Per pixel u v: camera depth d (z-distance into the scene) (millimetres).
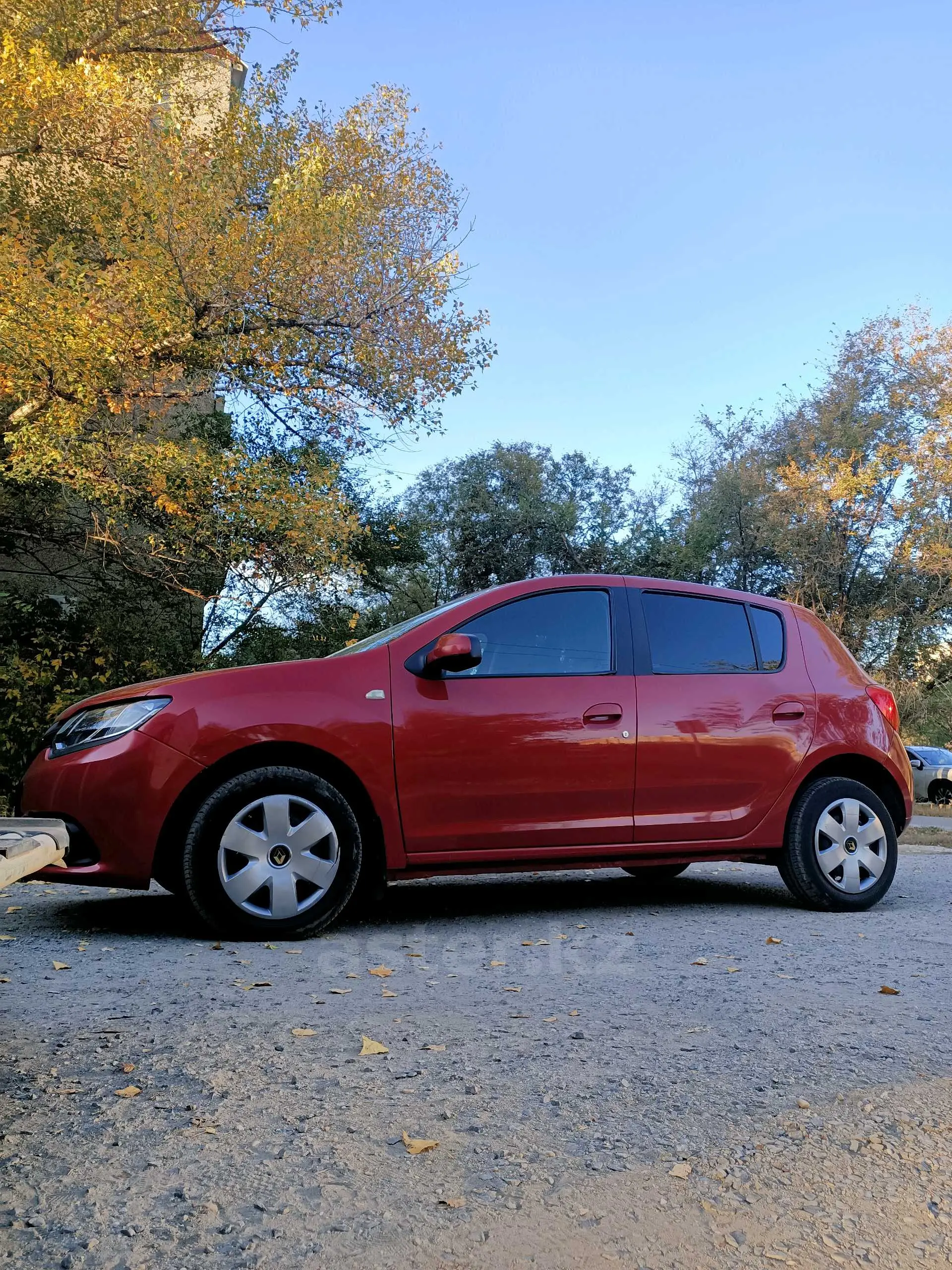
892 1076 2646
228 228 11367
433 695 4754
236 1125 2262
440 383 12812
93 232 12688
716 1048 2875
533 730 4836
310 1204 1890
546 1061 2744
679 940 4484
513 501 30078
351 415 13438
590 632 5148
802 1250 1749
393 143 13266
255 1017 3133
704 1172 2053
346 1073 2621
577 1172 2041
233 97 13508
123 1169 2029
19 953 4051
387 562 15906
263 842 4379
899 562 26922
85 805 4324
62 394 10562
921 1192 1979
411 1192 1944
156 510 11391
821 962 4039
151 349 10836
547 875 7133
